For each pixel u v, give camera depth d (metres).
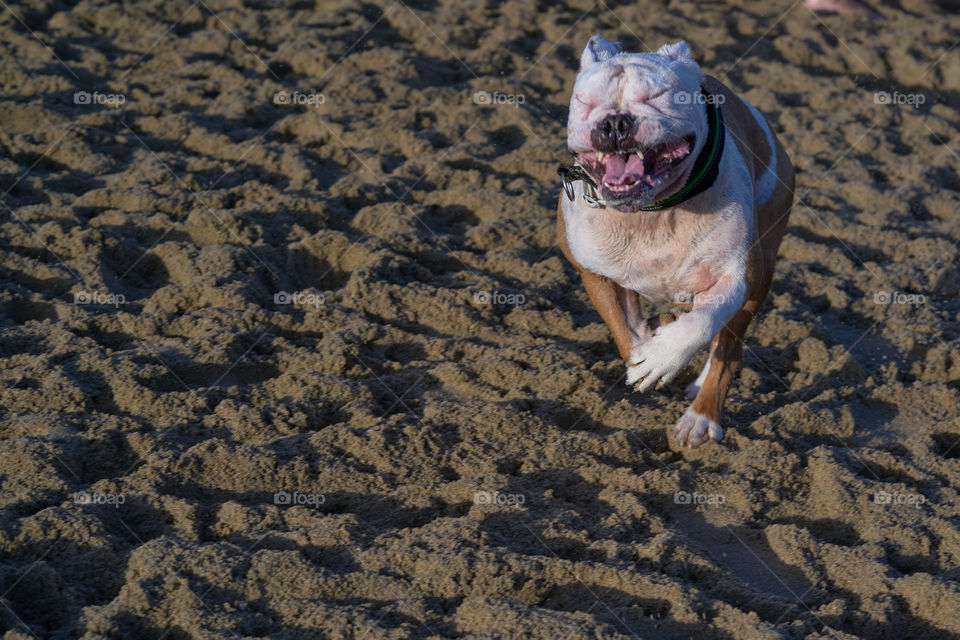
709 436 5.26
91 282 6.53
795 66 11.54
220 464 4.85
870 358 6.30
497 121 9.47
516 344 6.16
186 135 8.77
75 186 7.84
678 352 4.49
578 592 4.15
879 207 8.39
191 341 5.94
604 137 4.18
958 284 7.23
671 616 4.00
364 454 5.06
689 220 4.71
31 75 9.59
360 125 9.10
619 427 5.45
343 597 4.07
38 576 4.03
